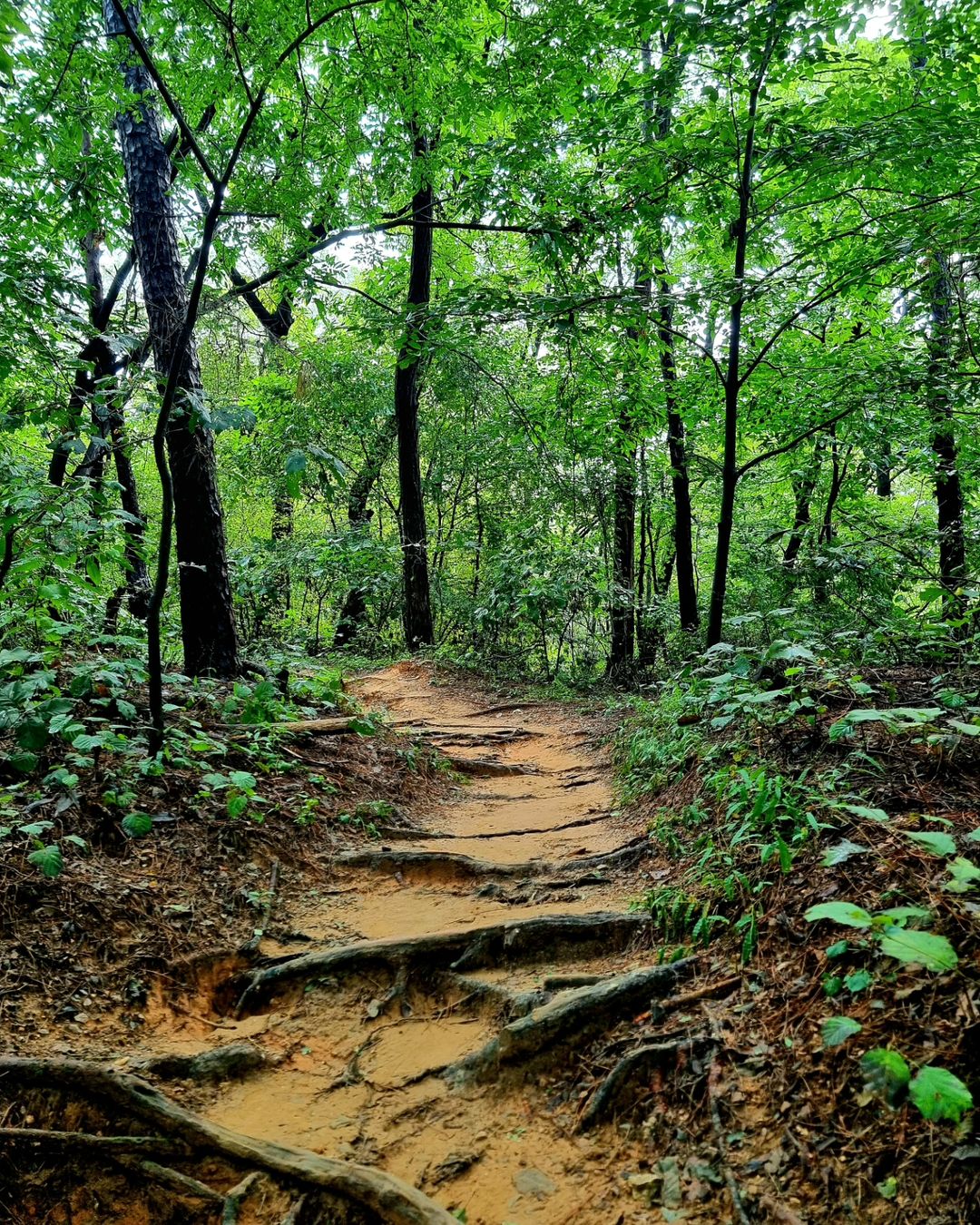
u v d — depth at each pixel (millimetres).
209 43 5504
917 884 2635
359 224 8680
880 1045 2178
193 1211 2217
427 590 16109
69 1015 2918
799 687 4844
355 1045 3082
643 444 13945
